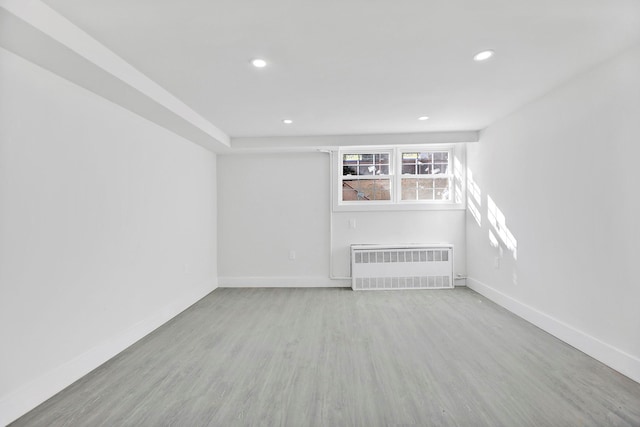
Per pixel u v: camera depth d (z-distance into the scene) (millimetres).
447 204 4855
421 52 2164
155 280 3273
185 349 2742
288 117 3609
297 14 1723
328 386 2133
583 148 2562
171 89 2771
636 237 2143
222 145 4344
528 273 3311
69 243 2229
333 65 2344
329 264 4926
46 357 2043
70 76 2145
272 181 4926
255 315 3619
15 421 1808
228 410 1887
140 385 2174
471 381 2170
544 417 1784
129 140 2877
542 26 1860
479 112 3506
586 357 2496
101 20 1759
